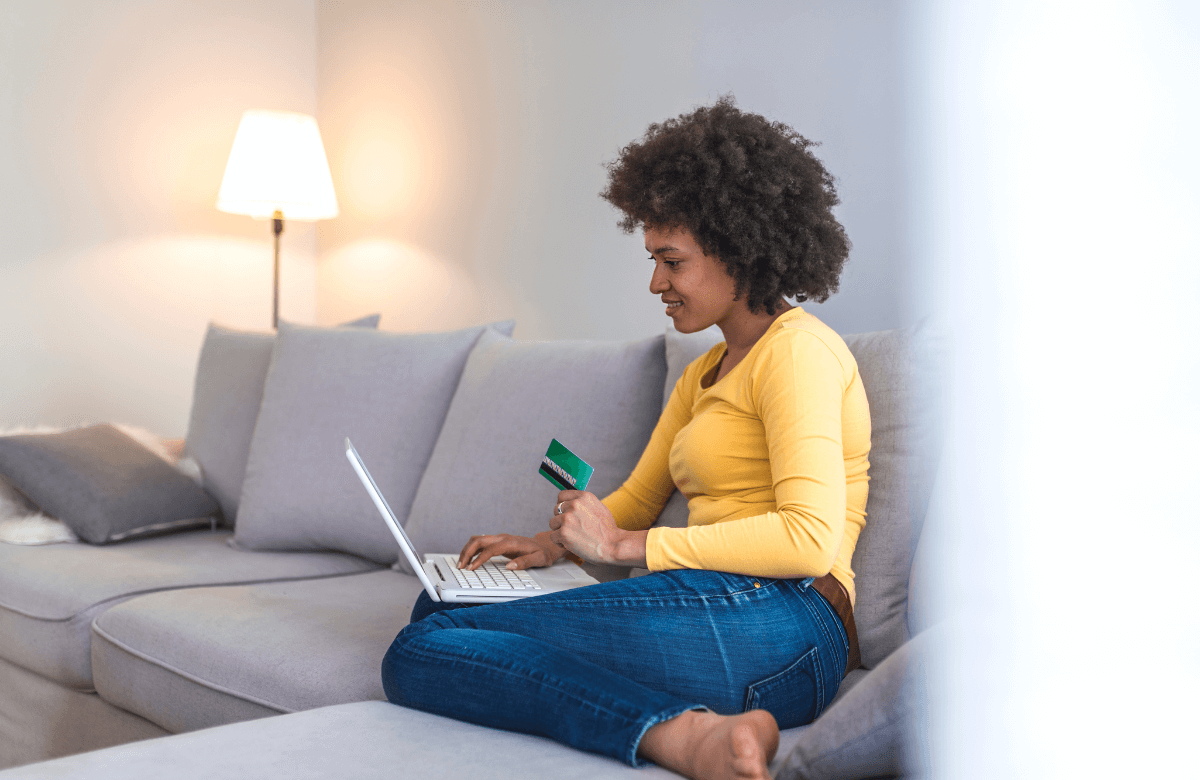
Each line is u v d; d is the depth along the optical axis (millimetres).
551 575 1440
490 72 3002
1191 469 480
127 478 2377
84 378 3271
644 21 2512
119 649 1702
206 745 999
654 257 1360
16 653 1933
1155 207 475
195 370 3523
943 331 539
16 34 3102
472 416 2010
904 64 1934
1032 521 521
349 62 3574
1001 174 508
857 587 1332
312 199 3146
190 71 3457
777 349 1211
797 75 2141
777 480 1154
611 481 1777
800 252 1309
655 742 965
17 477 2311
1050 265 498
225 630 1598
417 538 1981
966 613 558
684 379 1518
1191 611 489
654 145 1342
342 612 1701
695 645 1115
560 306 2793
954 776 573
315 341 2381
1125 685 510
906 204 1915
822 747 903
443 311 3199
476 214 3064
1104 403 493
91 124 3254
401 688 1144
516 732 1055
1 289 3100
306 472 2215
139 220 3371
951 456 552
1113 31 479
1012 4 499
